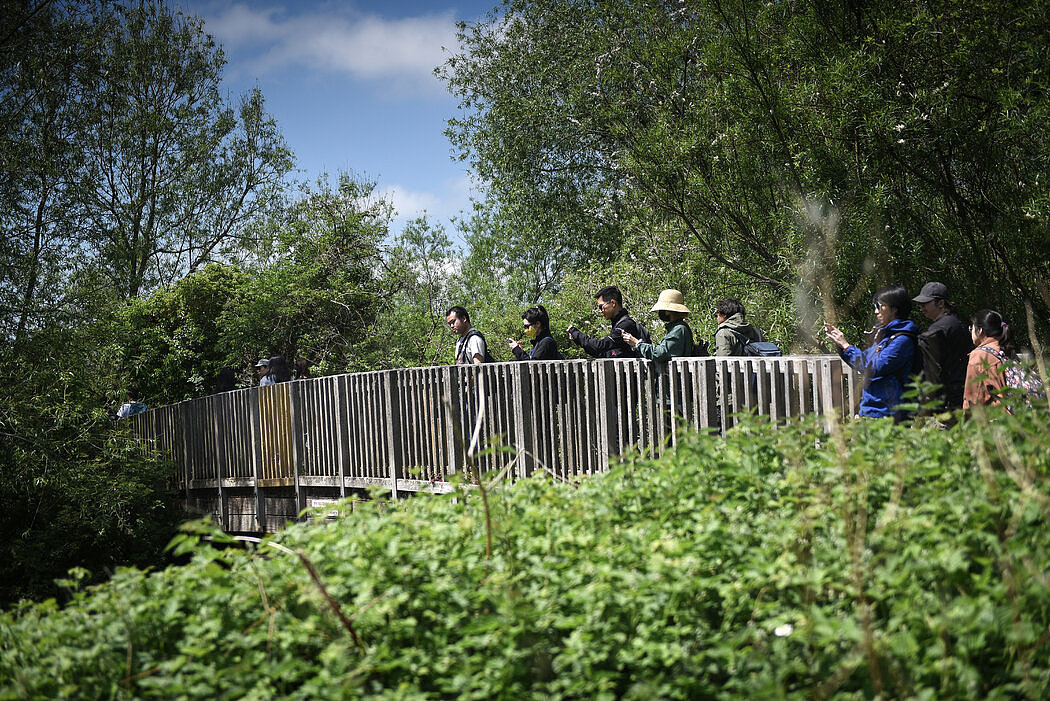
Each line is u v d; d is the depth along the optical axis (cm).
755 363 646
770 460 436
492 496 442
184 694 268
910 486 373
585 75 1927
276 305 1841
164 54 2767
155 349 1916
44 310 1273
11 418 1209
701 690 263
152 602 317
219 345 1880
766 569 296
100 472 1290
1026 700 253
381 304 1866
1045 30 785
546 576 329
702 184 951
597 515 395
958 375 564
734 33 924
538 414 829
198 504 1436
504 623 284
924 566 289
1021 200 804
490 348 1543
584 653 276
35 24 1457
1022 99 768
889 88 847
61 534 1252
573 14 2070
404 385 962
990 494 319
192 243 2909
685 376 698
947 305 598
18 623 335
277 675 265
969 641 258
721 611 310
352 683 260
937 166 845
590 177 2247
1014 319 811
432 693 267
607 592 294
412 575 329
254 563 357
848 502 325
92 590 345
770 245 961
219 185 2891
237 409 1315
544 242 2316
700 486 408
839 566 305
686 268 1232
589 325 1465
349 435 1047
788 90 890
